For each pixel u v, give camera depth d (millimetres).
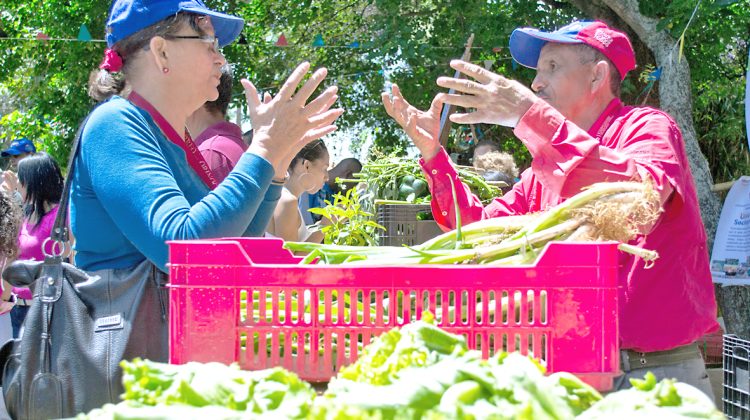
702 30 10852
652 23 8758
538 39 2955
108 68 2453
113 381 2193
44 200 6047
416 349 1366
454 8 11508
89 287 2260
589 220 1873
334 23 14586
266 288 1721
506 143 12609
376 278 1714
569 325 1704
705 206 7379
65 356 2205
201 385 1262
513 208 3043
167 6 2412
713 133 10266
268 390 1269
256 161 2186
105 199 2201
